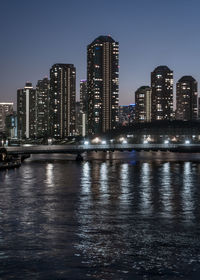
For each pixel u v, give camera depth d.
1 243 31.97
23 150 140.00
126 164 137.38
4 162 114.19
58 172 100.88
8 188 67.69
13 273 25.39
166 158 185.75
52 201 53.72
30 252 29.56
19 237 33.88
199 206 50.22
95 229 37.00
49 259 28.02
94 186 71.00
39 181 78.81
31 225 38.59
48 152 146.38
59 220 41.12
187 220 41.44
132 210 47.28
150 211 46.59
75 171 104.38
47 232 35.72
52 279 24.45
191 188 68.75
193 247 31.08
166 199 56.03
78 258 28.27
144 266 26.72
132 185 72.94
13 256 28.64
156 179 84.12
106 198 56.66
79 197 57.53
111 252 29.73
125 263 27.28
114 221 40.75
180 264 27.16
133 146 169.75
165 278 24.72
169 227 38.00
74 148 153.62
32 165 129.62
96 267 26.50
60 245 31.45
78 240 33.00
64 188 67.88
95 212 45.78
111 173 98.56
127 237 34.09
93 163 142.50
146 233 35.56
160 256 28.83
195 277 24.88
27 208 48.25
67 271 25.77
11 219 41.56
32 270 25.91
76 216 43.38
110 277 24.83
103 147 161.88
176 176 91.31
